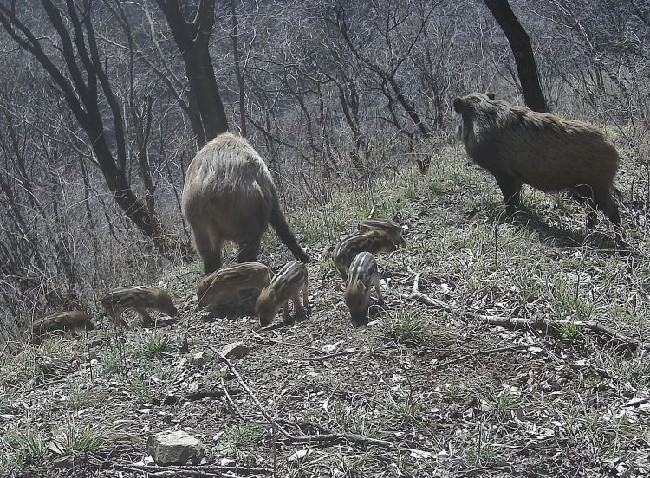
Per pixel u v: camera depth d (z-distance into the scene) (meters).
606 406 4.64
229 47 20.95
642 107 11.21
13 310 8.66
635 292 6.07
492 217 8.29
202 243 7.44
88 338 6.77
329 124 14.55
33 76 18.86
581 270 6.72
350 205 9.39
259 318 6.29
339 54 15.52
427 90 14.29
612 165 7.58
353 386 5.15
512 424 4.58
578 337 5.47
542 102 10.32
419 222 8.41
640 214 7.63
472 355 5.41
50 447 4.65
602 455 4.20
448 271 6.83
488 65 15.52
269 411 4.94
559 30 14.69
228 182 7.12
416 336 5.67
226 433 4.72
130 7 20.45
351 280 6.09
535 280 6.32
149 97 12.89
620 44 12.40
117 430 4.87
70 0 12.57
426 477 4.17
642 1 14.05
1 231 10.69
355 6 17.27
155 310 7.30
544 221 8.15
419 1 15.48
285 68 17.02
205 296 6.73
